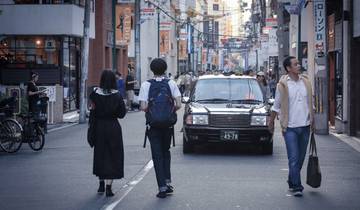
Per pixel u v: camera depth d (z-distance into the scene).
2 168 14.06
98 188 11.36
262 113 15.43
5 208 9.93
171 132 10.69
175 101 10.63
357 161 14.74
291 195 10.68
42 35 31.23
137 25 41.25
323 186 11.53
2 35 31.12
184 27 83.50
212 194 10.77
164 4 64.94
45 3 31.55
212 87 16.83
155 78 10.73
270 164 14.23
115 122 10.80
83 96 26.84
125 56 47.03
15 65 31.44
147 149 17.02
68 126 25.25
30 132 16.98
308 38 28.72
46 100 22.06
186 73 46.66
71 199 10.56
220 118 15.41
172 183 11.83
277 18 43.75
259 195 10.68
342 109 21.28
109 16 40.19
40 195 10.95
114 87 10.88
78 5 32.53
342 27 21.34
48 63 31.48
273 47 46.91
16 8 31.06
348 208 9.69
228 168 13.62
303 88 10.50
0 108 17.45
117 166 10.72
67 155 16.09
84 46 27.17
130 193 10.97
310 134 11.99
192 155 15.77
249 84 16.92
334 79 23.55
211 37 122.06
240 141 15.38
